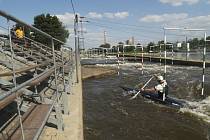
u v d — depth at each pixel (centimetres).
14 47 1397
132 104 1500
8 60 1129
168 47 6066
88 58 7656
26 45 1822
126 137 943
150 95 1630
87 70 3309
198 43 4950
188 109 1355
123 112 1312
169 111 1326
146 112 1312
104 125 1080
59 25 6394
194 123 1119
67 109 862
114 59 6612
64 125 724
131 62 5588
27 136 389
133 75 3092
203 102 1516
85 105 1480
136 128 1048
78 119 802
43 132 648
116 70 3625
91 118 1192
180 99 1589
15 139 377
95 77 2902
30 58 1555
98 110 1351
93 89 2089
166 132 1005
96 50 7994
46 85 1169
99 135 953
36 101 729
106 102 1565
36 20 6297
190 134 980
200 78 2559
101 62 5619
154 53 6525
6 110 673
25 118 488
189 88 2020
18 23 303
